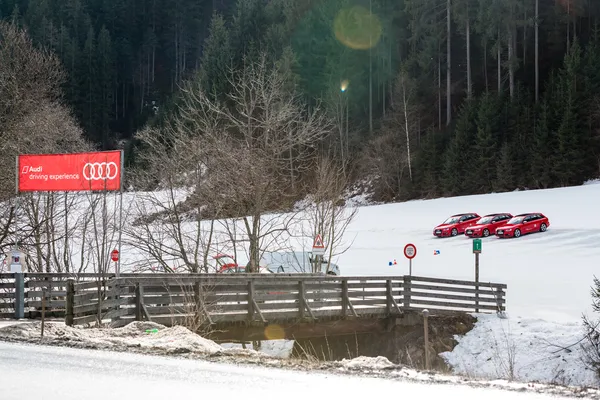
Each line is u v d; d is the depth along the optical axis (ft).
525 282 129.49
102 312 73.05
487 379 42.70
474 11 323.98
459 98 391.86
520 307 110.32
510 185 281.13
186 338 56.85
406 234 209.26
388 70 392.27
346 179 161.38
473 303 113.50
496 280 133.90
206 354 48.80
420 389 36.42
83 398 30.73
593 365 84.23
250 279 84.02
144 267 117.50
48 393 31.71
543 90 352.90
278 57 377.71
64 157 88.48
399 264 162.20
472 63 393.91
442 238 199.93
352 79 365.61
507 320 103.45
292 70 346.13
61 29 485.97
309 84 374.02
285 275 99.30
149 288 77.10
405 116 320.91
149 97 568.82
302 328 90.43
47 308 79.92
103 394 31.86
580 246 162.61
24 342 52.24
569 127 275.59
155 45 587.68
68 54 469.57
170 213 109.29
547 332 96.53
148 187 118.73
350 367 44.96
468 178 293.02
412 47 383.65
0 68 150.41
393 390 35.70
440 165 309.22
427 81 359.25
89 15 590.14
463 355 96.99
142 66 582.35
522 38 378.12
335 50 369.30
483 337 99.50
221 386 35.14
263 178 109.19
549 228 186.70
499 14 295.48
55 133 153.07
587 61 307.37
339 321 94.53
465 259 162.81
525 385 39.86
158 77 603.67
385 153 323.98
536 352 92.43
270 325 86.07
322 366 44.73
